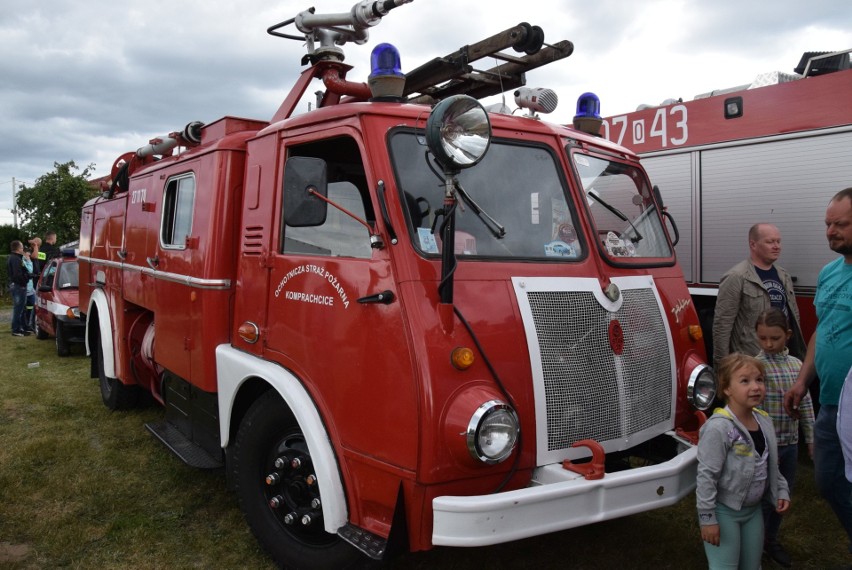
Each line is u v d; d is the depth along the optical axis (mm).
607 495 2812
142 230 5527
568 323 3168
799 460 5266
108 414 6699
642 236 4074
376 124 3146
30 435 6027
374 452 2934
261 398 3746
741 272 4566
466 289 2979
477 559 3750
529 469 3000
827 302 3291
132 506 4512
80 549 3918
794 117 5352
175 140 5254
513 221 3369
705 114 5887
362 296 3025
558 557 3797
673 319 3775
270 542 3633
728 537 3010
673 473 2984
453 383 2793
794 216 5387
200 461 4336
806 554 3848
